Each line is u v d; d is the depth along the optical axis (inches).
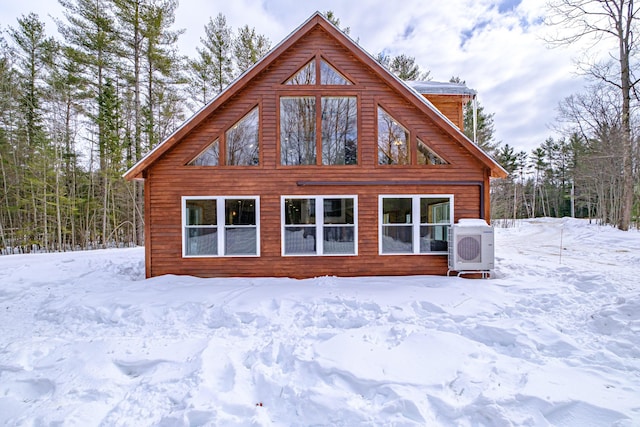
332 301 231.0
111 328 195.3
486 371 129.6
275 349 152.5
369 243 320.5
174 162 315.0
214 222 316.8
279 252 317.1
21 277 303.9
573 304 213.3
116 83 746.8
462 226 299.4
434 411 107.0
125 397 118.6
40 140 725.9
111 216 817.5
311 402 110.6
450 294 241.3
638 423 97.0
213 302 230.8
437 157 326.3
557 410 105.2
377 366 133.1
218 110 318.7
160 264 312.3
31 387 127.3
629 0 650.8
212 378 128.1
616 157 733.9
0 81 681.6
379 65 319.6
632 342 151.8
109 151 757.3
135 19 644.1
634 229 746.2
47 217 741.9
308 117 326.3
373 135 325.1
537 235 865.5
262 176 319.0
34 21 738.8
